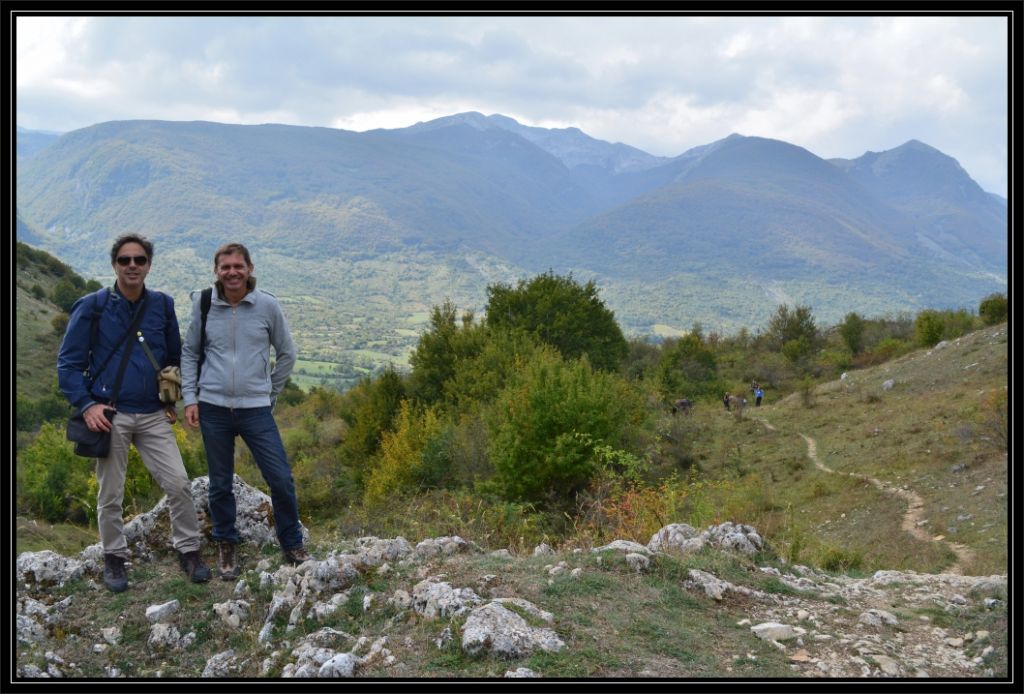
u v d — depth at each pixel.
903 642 4.62
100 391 5.09
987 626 4.87
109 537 5.31
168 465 5.36
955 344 36.81
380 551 5.53
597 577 4.97
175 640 4.71
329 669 3.91
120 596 5.22
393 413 31.11
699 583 5.08
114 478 5.23
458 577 4.91
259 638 4.63
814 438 29.25
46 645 4.59
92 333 5.11
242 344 5.45
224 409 5.46
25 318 68.06
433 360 31.67
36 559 5.41
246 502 6.40
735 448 29.72
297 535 5.76
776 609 4.98
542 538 8.39
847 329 54.19
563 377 17.48
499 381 27.94
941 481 19.41
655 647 4.13
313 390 75.06
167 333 5.38
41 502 24.39
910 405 29.62
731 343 70.31
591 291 35.09
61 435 26.11
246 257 5.43
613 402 19.20
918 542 15.52
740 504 14.47
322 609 4.75
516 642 3.98
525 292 35.03
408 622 4.45
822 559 9.24
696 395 46.88
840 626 4.77
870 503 19.53
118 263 5.07
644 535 8.30
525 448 16.48
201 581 5.42
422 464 22.22
